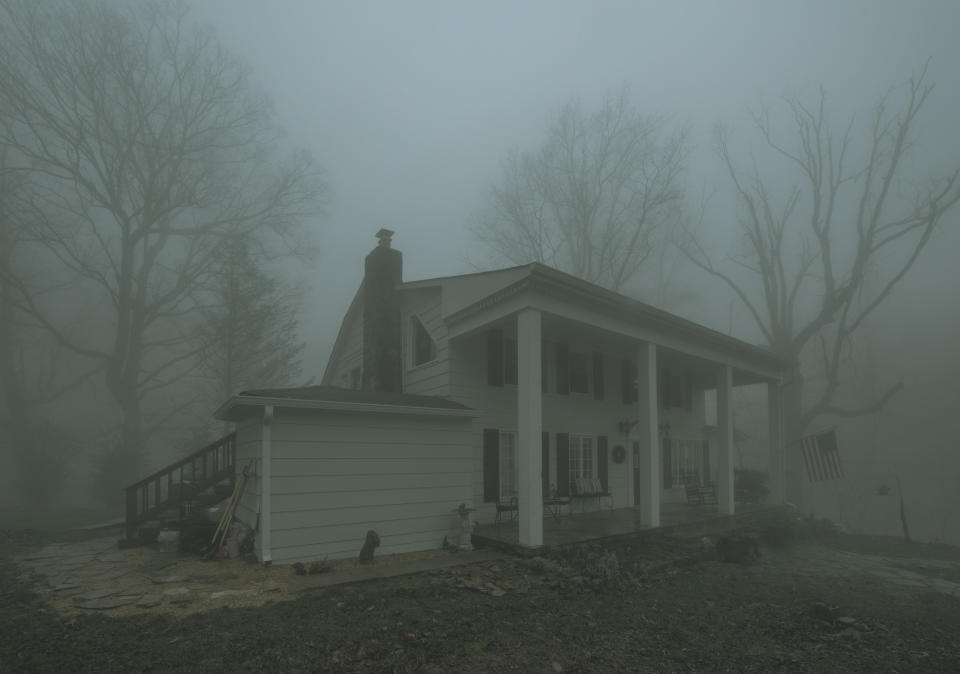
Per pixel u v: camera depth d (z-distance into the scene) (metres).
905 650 6.09
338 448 9.54
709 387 21.42
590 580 8.14
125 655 5.04
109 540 11.74
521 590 7.64
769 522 15.77
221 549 9.09
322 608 6.47
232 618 6.05
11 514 19.48
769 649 5.93
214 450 11.57
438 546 10.55
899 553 13.92
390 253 14.48
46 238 23.97
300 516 9.00
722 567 10.31
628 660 5.46
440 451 10.88
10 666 4.78
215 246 26.97
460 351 12.55
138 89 25.39
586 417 15.32
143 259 26.53
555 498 13.22
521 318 10.33
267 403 8.70
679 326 13.38
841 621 6.85
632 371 17.08
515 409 13.40
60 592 7.14
